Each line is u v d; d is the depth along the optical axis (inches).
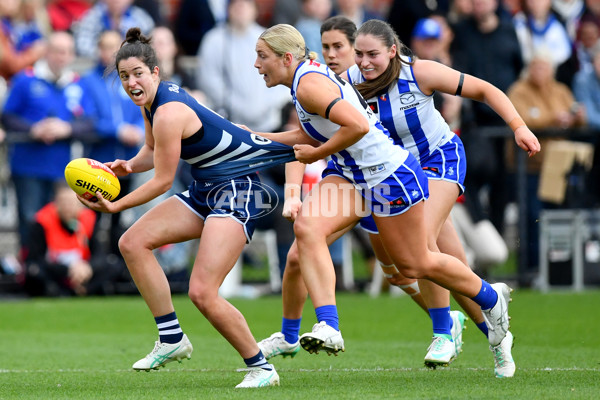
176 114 682.8
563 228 1455.5
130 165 742.5
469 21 1512.1
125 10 1590.8
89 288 1444.4
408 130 754.2
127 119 1437.0
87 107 1432.1
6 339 1044.5
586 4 1700.3
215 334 1090.7
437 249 746.2
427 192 696.4
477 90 739.4
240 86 1507.1
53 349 965.2
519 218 1460.4
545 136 1456.7
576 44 1695.4
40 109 1423.5
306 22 1557.6
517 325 1100.5
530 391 641.0
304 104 682.2
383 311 1248.2
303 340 656.4
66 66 1441.9
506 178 1434.5
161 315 713.0
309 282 680.4
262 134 736.3
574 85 1524.4
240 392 658.8
